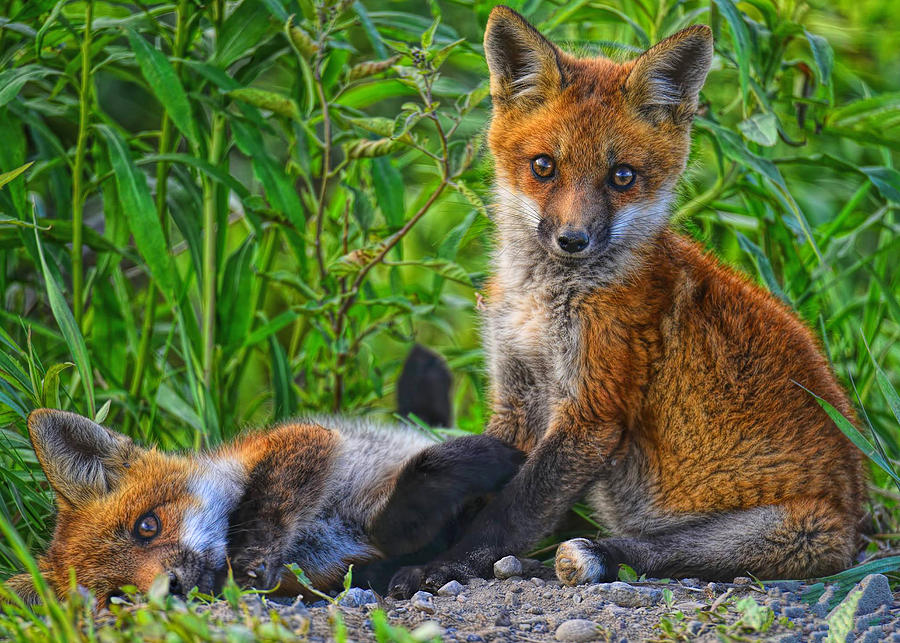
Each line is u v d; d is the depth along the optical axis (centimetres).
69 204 1150
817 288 1234
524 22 920
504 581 785
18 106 1076
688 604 712
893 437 1177
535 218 904
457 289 1684
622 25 1299
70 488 802
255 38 1066
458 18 1586
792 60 1212
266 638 543
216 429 1031
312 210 1238
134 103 1659
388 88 1302
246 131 1077
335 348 1116
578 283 877
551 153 894
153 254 983
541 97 924
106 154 1105
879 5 1409
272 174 1077
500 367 945
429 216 1600
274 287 1474
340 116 1069
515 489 847
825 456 831
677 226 1025
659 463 867
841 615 626
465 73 1662
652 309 866
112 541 780
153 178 1302
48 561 802
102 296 1131
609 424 852
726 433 838
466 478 863
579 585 765
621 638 644
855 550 860
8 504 910
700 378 848
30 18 1030
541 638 657
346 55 1175
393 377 1424
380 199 1164
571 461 851
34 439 783
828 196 1492
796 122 1205
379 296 1299
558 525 915
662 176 909
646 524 886
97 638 552
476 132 1202
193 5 1071
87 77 1026
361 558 908
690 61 901
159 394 1070
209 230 1104
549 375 901
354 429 1012
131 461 848
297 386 1202
